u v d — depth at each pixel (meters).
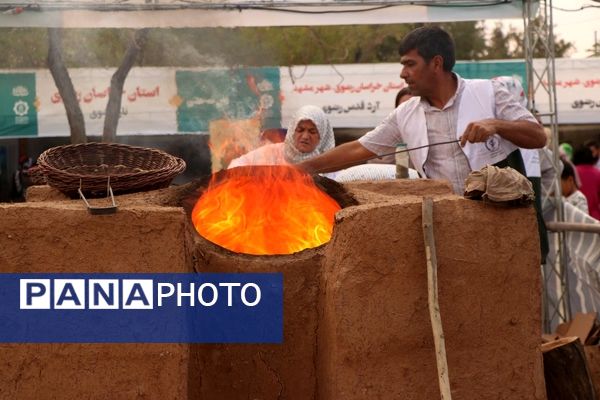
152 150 4.53
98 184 4.04
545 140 4.84
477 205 3.70
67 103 11.30
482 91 5.03
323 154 5.29
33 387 3.48
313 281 3.90
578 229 7.27
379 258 3.61
